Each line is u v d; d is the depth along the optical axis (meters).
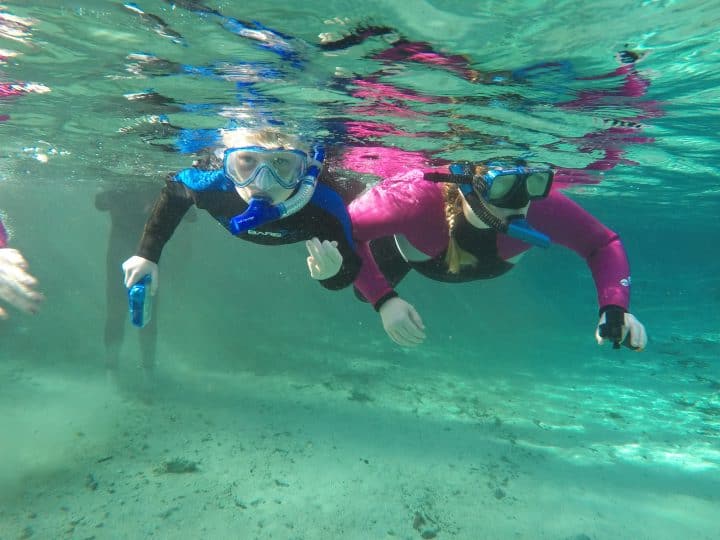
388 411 2.18
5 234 1.19
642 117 1.64
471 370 2.98
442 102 1.43
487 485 1.56
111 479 1.52
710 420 2.16
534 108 1.49
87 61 1.27
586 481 1.60
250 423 1.96
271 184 1.00
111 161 2.72
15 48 1.21
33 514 1.34
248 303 4.83
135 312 1.02
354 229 1.13
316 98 1.41
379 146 1.87
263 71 1.25
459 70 1.21
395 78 1.26
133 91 1.47
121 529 1.29
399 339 0.98
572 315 5.21
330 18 0.98
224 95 1.43
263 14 0.97
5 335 3.04
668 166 2.94
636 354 3.42
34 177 4.27
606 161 2.44
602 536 1.31
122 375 2.47
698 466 1.71
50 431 1.81
